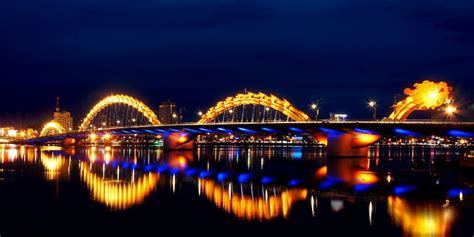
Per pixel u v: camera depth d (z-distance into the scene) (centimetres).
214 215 5134
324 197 6397
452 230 4478
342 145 13275
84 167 11162
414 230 4484
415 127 10975
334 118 14712
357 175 9462
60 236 4228
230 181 8412
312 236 4262
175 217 5025
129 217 5016
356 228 4559
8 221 4781
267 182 8262
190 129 17338
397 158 15975
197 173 10012
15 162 12531
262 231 4441
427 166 11731
